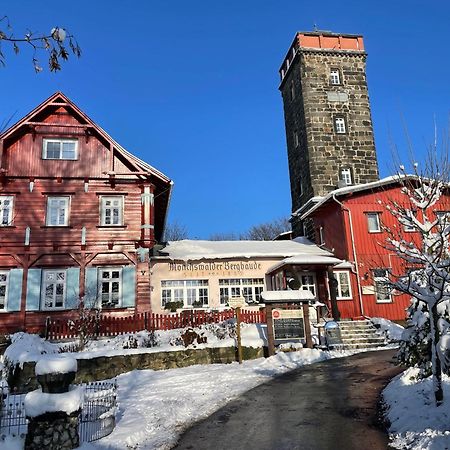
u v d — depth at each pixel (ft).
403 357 32.12
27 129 77.51
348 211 86.43
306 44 117.19
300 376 43.93
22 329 69.21
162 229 102.22
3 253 71.97
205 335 56.59
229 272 83.51
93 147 78.95
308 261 75.36
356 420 28.73
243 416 31.27
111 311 72.59
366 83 117.08
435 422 24.22
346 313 81.05
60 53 18.10
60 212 75.82
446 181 33.04
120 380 45.06
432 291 27.73
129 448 25.25
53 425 23.73
